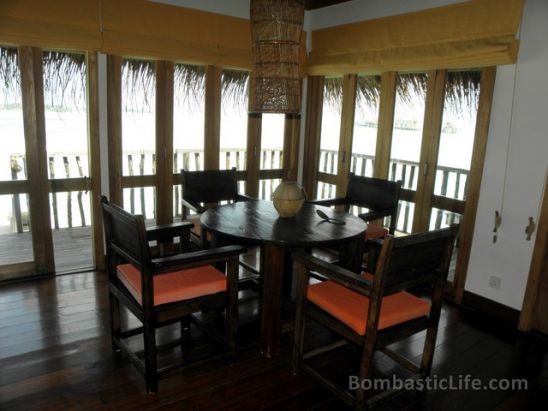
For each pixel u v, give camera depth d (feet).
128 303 6.70
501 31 8.87
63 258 12.26
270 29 8.31
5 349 7.56
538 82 8.60
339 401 6.62
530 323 9.07
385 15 11.44
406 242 5.52
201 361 6.98
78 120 10.77
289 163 14.76
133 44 10.64
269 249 7.32
